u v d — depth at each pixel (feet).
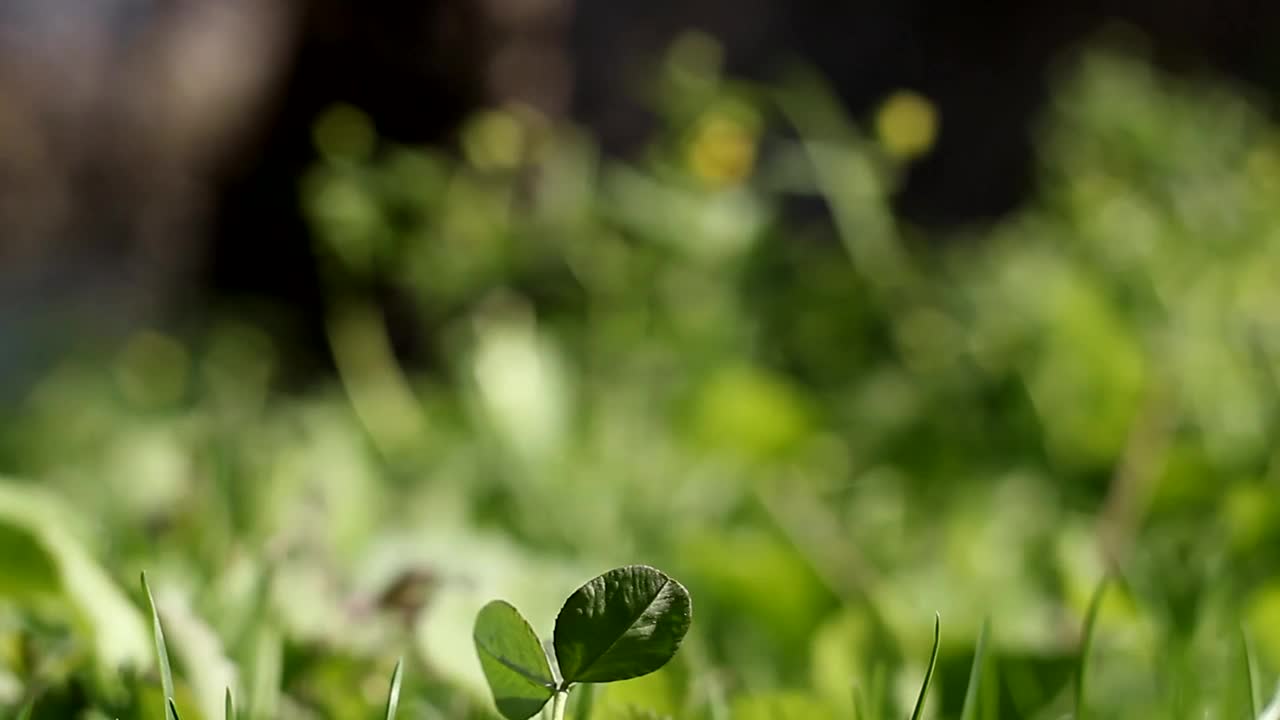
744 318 4.16
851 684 1.71
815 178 4.45
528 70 5.53
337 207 4.30
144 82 9.41
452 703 1.63
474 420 3.42
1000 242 5.67
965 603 2.22
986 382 3.81
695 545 2.02
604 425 3.52
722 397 3.39
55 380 5.91
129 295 8.63
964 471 3.52
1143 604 1.79
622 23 9.57
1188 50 10.96
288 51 5.49
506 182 4.75
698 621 1.97
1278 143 5.44
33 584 1.56
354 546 2.23
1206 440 3.22
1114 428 3.37
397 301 4.78
